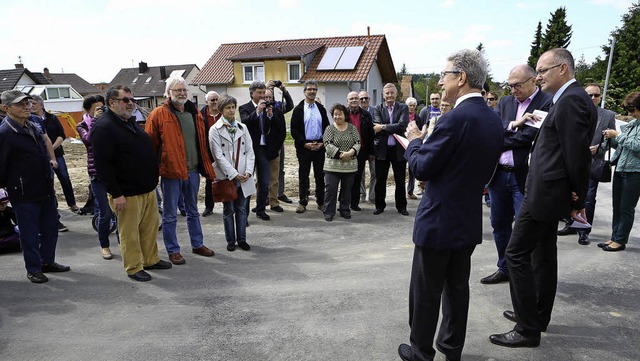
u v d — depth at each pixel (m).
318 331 3.27
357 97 6.59
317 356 2.94
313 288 4.07
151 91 48.41
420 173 2.47
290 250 5.27
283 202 7.78
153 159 4.28
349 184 6.63
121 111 4.02
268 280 4.29
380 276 4.35
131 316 3.54
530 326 2.96
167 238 4.72
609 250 4.93
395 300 3.78
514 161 3.80
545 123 2.90
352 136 6.44
